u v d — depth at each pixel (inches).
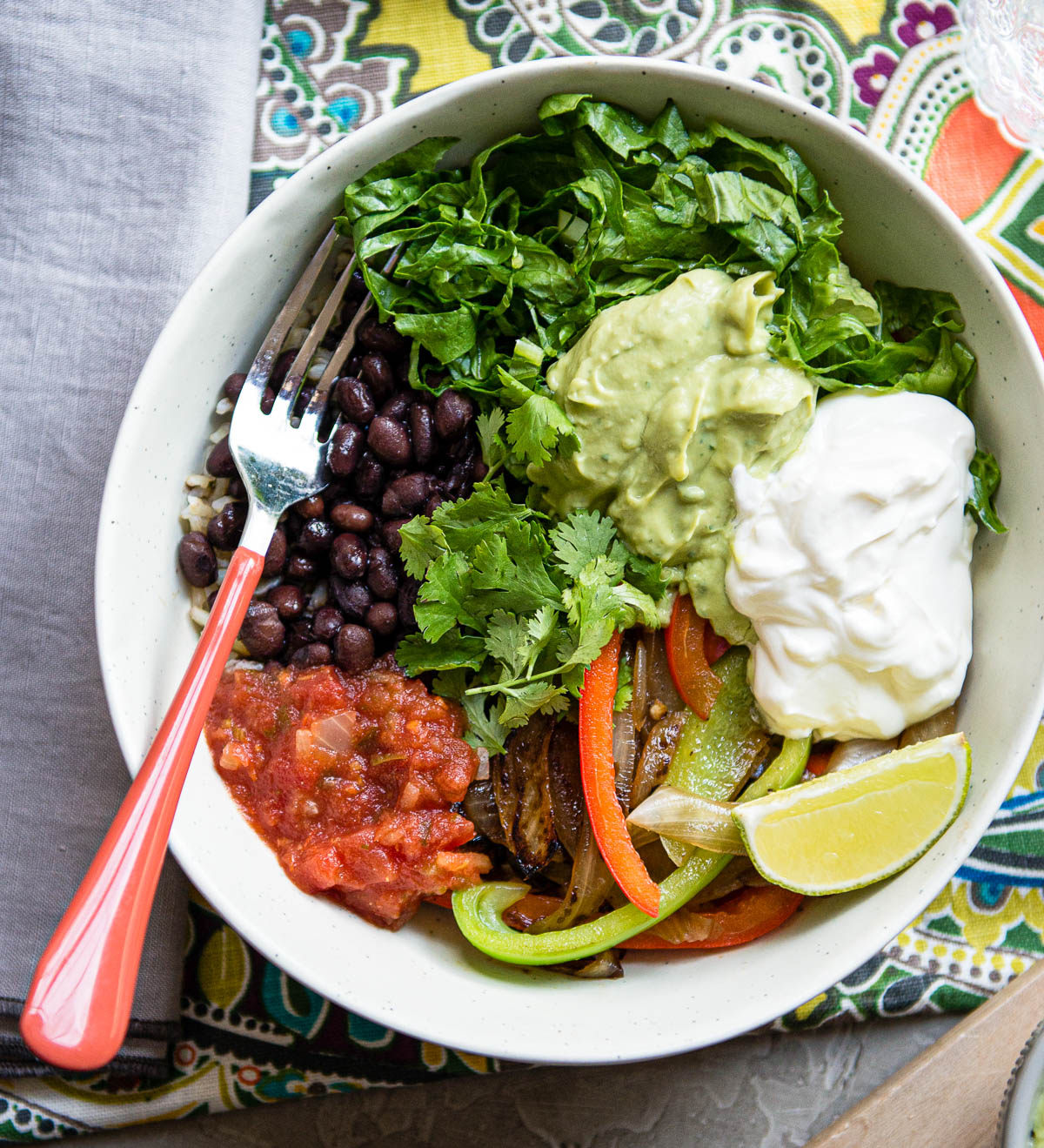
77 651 19.4
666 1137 19.5
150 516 17.7
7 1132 19.2
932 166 19.9
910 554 17.4
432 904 18.6
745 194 17.8
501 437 18.1
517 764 18.2
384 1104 19.6
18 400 19.5
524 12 19.9
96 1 19.5
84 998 15.3
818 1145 18.5
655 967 18.1
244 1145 19.6
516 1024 17.1
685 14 19.9
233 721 18.0
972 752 17.7
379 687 18.0
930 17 19.9
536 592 17.6
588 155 18.0
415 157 17.9
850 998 19.3
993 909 19.4
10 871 19.2
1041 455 17.3
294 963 16.7
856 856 17.3
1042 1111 17.4
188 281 19.4
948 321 17.9
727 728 18.1
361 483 18.2
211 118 19.5
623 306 17.6
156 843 16.1
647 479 17.5
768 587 17.3
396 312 18.2
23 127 19.5
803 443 17.6
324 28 19.9
